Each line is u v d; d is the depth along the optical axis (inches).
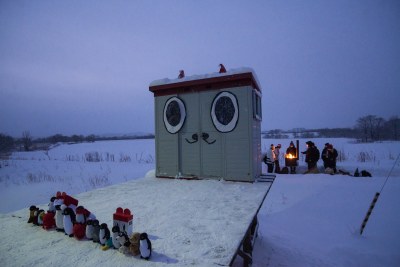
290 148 518.9
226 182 195.8
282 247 202.8
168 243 86.7
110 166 711.7
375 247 199.0
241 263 176.9
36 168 705.0
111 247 84.8
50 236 95.3
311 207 299.9
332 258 186.7
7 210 323.6
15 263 73.9
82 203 139.9
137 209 127.6
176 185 189.3
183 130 221.3
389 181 398.9
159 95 233.6
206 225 103.8
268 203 323.9
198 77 211.6
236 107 198.5
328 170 471.5
